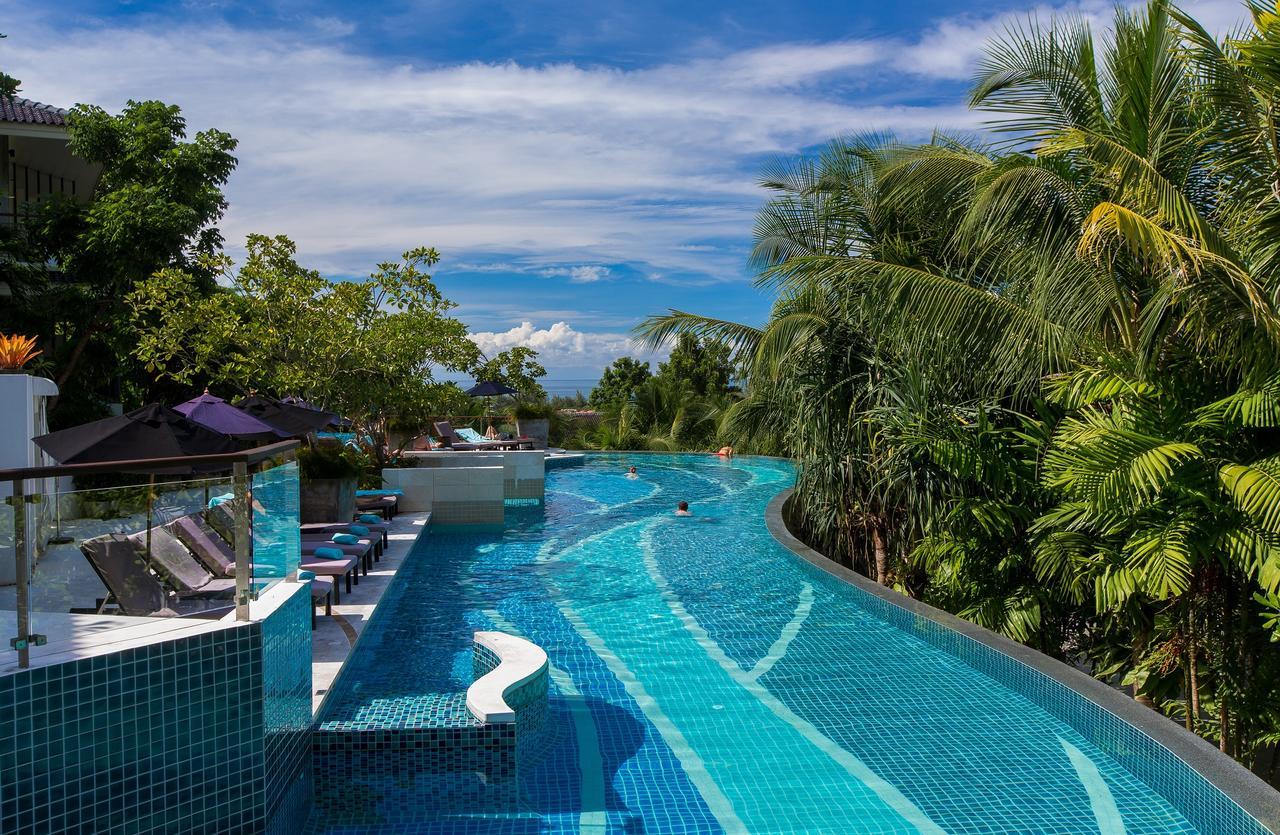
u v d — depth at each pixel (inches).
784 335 402.6
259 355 577.6
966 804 191.2
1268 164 268.8
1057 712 242.4
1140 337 279.1
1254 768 312.5
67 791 139.6
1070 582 304.5
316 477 435.5
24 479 139.5
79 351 690.2
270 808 166.4
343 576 371.6
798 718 242.5
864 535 467.2
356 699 232.8
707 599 381.4
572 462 1038.4
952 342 344.8
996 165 331.6
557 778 204.1
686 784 201.2
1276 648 301.3
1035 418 372.5
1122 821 183.0
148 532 165.9
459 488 583.5
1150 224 231.5
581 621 344.2
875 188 419.8
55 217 690.8
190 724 153.7
